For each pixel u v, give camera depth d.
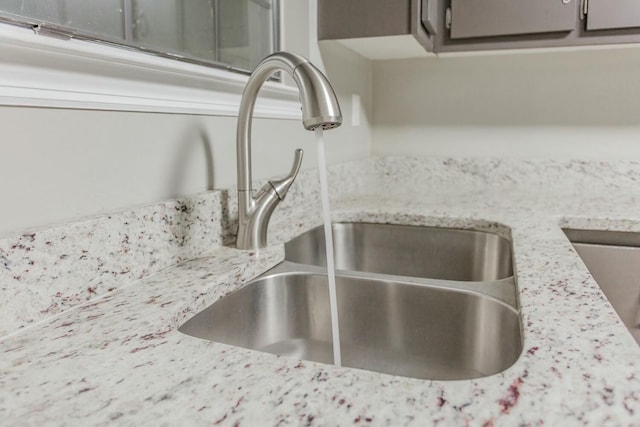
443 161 1.86
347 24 1.33
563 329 0.53
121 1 0.69
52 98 0.58
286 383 0.42
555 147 1.73
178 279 0.73
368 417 0.37
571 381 0.41
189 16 0.85
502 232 1.16
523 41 1.40
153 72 0.73
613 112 1.65
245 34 1.04
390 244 1.33
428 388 0.41
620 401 0.38
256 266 0.85
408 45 1.46
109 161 0.68
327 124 0.65
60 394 0.41
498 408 0.37
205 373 0.44
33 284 0.56
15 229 0.55
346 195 1.63
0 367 0.46
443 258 1.27
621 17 1.29
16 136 0.55
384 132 1.93
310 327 0.92
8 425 0.36
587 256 1.24
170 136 0.80
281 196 0.91
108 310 0.61
